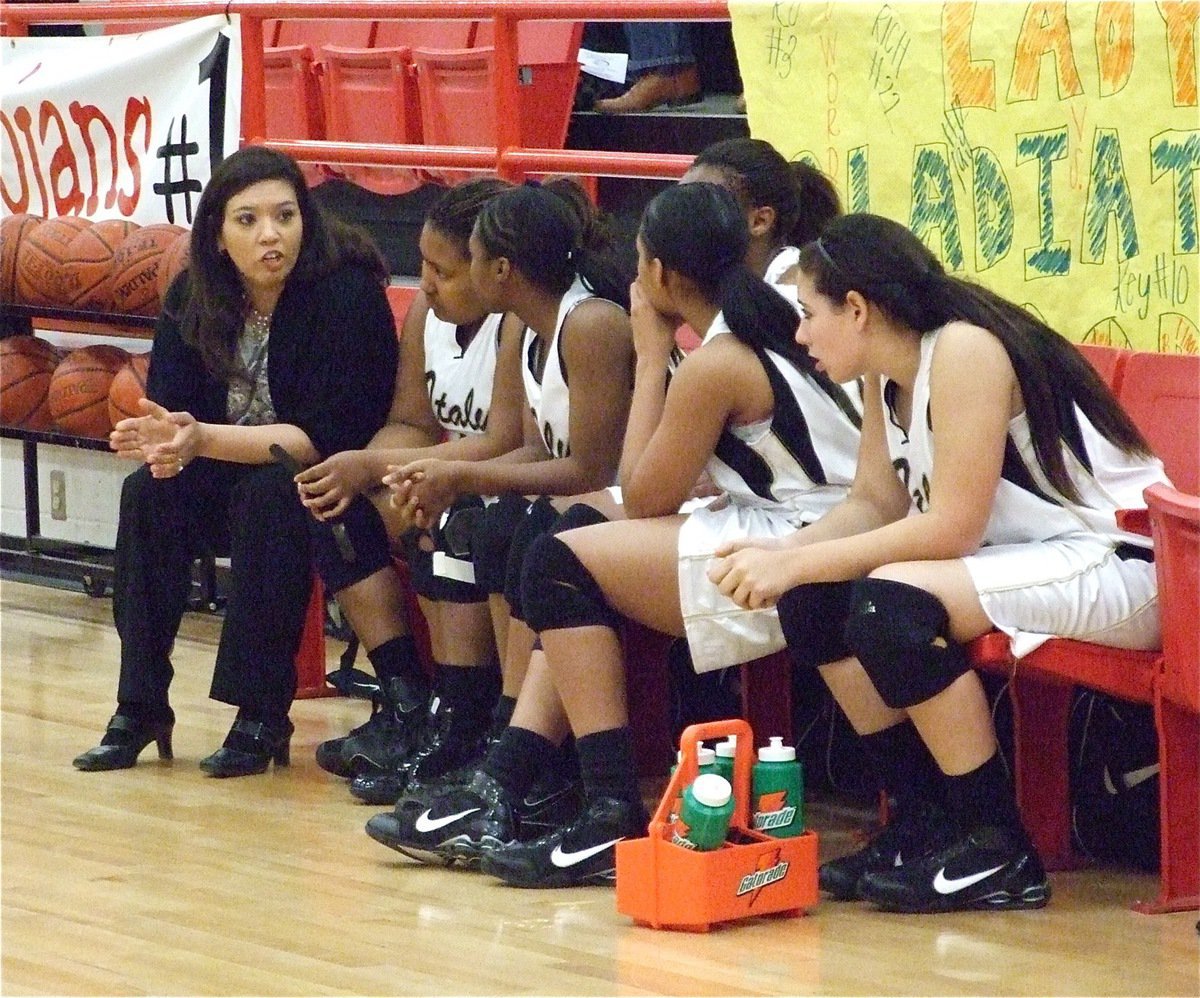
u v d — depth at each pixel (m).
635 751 7.66
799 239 7.32
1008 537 6.38
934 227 8.04
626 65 13.12
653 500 6.70
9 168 12.17
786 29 8.38
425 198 13.16
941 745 6.25
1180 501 5.77
